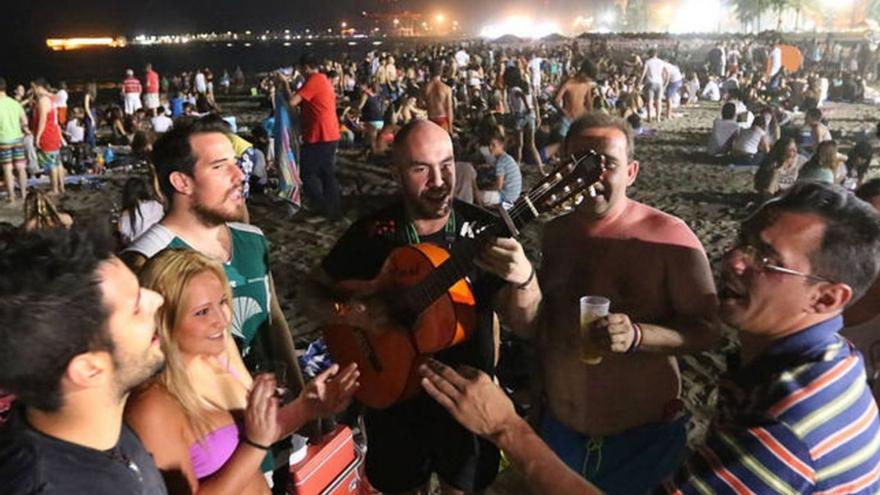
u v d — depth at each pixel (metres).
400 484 2.86
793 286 1.57
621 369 2.63
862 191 3.14
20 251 1.40
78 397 1.46
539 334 2.82
